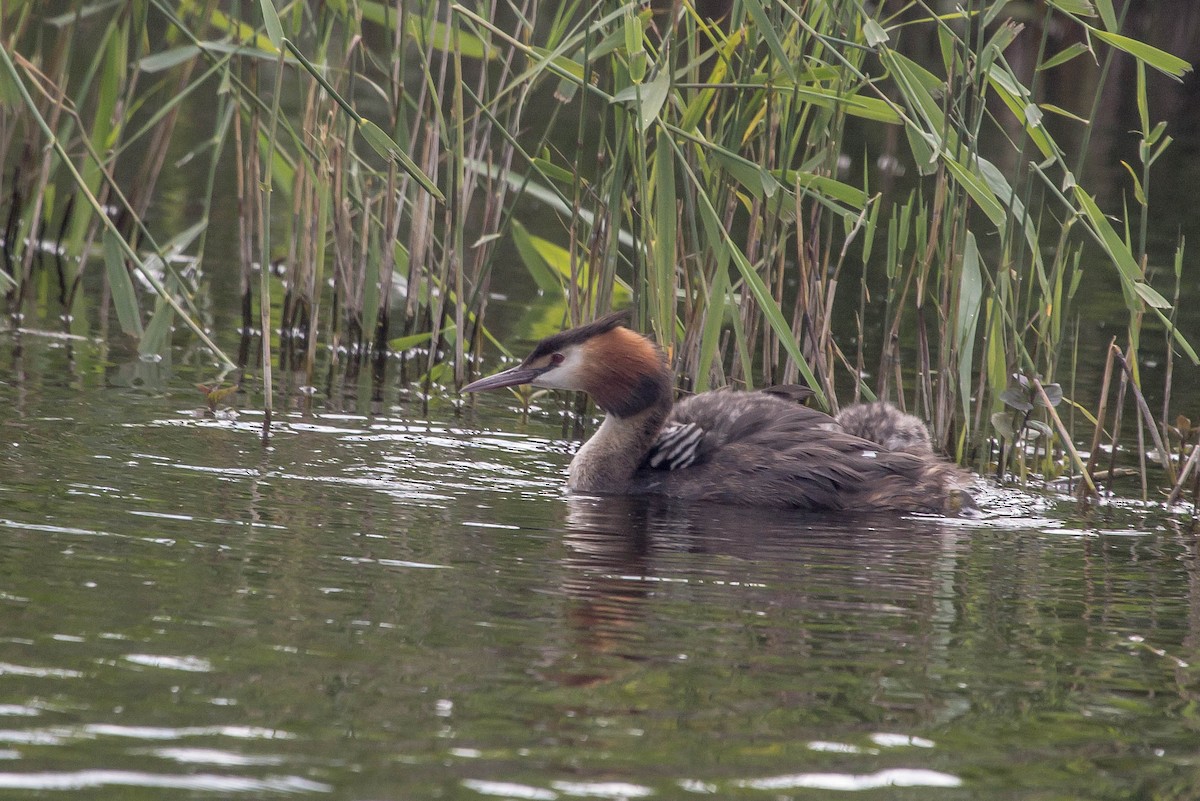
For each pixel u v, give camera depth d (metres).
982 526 10.12
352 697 6.19
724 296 11.83
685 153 12.95
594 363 10.97
